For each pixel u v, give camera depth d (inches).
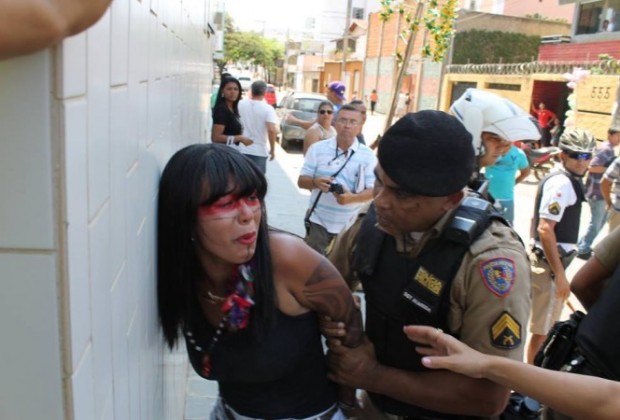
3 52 22.0
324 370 63.7
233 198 49.9
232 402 63.7
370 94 1235.2
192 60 133.6
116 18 34.5
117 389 37.9
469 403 57.7
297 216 290.5
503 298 53.2
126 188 38.7
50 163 24.9
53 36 23.0
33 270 25.8
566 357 66.2
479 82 834.8
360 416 69.7
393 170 52.6
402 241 58.8
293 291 56.9
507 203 176.2
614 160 244.7
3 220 25.2
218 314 56.8
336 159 159.0
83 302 28.5
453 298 55.8
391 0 301.1
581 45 786.8
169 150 70.1
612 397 47.7
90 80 28.5
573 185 134.3
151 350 55.5
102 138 31.3
